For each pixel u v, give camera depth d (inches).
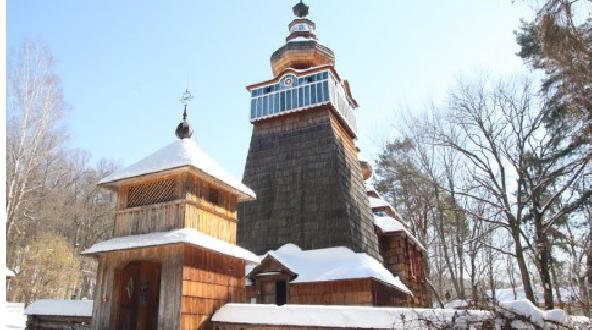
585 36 537.0
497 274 1763.0
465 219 1433.3
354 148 1402.6
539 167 984.9
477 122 1047.6
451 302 1159.6
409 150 1518.2
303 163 1211.2
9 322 1042.1
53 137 1545.3
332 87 1291.8
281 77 1339.8
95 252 692.7
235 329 664.4
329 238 1082.1
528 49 976.9
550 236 1113.4
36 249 1647.4
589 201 850.1
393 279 1138.0
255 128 1337.4
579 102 607.5
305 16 1562.5
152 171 703.1
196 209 701.3
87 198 2252.7
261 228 1166.3
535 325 517.0
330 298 981.2
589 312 626.2
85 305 794.8
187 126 823.1
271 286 999.6
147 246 650.2
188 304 634.8
